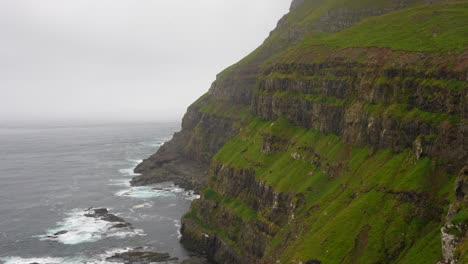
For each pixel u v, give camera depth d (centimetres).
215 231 13675
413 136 9225
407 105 9756
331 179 10944
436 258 6731
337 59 13212
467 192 6072
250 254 11744
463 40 9906
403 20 14125
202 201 15275
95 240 14038
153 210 17525
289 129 14450
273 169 12950
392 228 7950
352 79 12050
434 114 8975
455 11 12988
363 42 13212
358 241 8138
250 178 13900
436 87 9088
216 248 13225
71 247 13400
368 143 10519
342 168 10756
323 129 12662
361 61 12012
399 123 9606
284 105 15088
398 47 11338
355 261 7825
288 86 15338
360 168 10094
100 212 17075
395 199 8425
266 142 14412
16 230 15000
